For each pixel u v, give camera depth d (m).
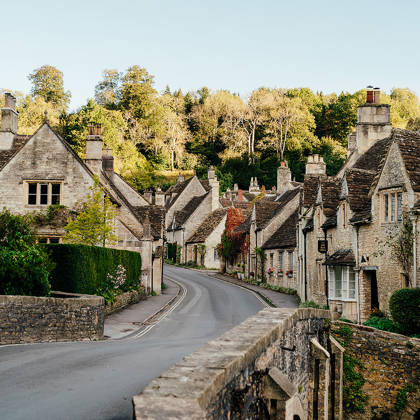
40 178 30.67
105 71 106.12
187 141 105.31
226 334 7.39
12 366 10.84
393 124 84.81
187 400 4.33
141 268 34.59
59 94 109.44
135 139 99.56
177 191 78.00
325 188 26.45
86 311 17.20
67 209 30.38
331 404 14.30
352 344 15.71
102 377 9.97
